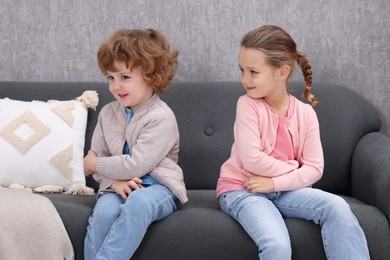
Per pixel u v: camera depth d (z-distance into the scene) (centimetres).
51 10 261
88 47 261
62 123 230
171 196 193
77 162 228
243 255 180
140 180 195
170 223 183
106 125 208
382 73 255
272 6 255
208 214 186
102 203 189
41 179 224
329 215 177
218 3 256
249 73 196
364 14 253
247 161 192
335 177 233
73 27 261
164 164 200
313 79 257
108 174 198
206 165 235
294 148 198
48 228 181
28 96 244
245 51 195
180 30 258
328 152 233
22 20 262
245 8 256
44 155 224
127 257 178
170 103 240
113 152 204
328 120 235
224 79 258
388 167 193
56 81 262
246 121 195
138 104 206
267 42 193
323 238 177
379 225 182
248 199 184
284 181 188
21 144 224
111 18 259
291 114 199
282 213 189
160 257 182
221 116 237
